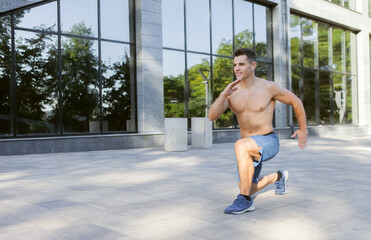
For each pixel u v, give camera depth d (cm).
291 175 646
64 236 310
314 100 2036
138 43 1309
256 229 326
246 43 1708
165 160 894
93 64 1225
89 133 1201
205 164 813
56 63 1149
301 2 1912
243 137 410
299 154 1038
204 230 324
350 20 2245
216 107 376
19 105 1079
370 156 980
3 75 1055
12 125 1065
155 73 1319
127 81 1305
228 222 349
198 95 1503
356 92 2355
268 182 450
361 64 2348
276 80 1817
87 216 376
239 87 399
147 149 1217
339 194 479
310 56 2022
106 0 1262
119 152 1112
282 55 1823
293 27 1923
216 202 438
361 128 2320
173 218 365
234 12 1659
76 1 1194
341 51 2245
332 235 308
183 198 461
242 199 381
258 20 1767
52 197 470
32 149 1052
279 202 432
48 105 1131
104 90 1247
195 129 1245
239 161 384
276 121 1797
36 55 1111
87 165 799
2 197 471
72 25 1185
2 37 1052
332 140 1694
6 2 1036
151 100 1307
